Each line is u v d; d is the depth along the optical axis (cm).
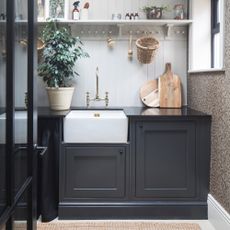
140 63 348
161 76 346
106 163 282
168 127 280
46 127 277
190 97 338
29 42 150
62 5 329
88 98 346
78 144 280
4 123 119
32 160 156
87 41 346
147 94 348
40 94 345
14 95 125
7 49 119
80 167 282
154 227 270
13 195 126
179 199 285
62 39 306
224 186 248
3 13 115
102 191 283
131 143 281
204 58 329
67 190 282
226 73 243
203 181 284
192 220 283
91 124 279
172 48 348
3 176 119
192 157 283
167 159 282
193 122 280
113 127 280
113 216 285
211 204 274
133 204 284
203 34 329
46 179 274
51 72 306
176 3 347
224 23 246
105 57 348
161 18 334
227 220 240
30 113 152
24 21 144
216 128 266
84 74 348
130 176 283
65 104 317
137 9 345
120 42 347
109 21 325
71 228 267
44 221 278
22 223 145
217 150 264
